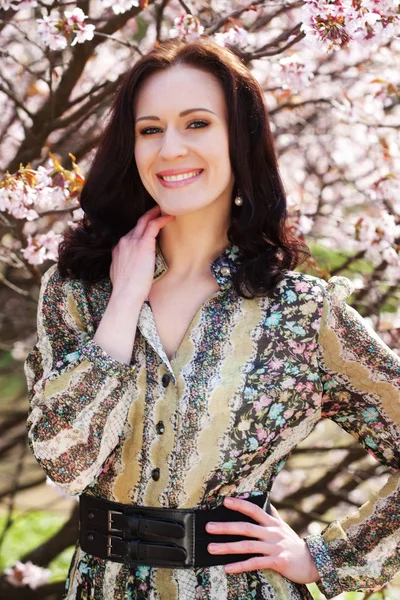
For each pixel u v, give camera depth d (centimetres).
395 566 195
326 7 257
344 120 382
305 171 433
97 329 183
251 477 186
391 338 380
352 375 194
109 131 200
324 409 199
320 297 191
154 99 188
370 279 389
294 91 333
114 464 184
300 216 348
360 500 449
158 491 180
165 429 180
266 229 199
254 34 366
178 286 196
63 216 411
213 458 180
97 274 199
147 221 199
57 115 353
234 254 196
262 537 185
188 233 196
